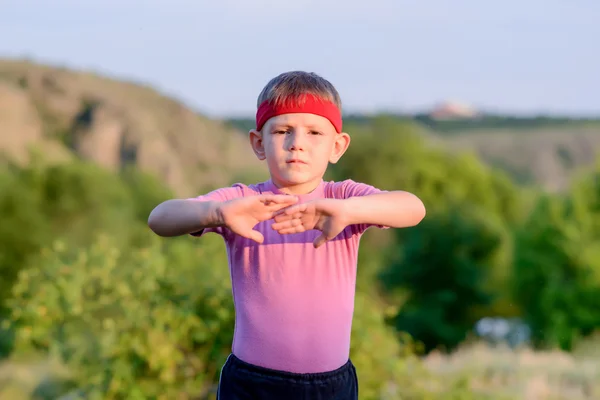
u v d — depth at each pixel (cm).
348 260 203
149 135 7556
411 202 199
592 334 1856
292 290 196
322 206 178
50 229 2097
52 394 772
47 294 606
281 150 200
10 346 930
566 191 2159
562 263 1939
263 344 197
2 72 8400
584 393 801
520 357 995
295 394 195
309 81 203
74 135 7544
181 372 546
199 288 566
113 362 543
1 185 2019
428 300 2053
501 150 8519
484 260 2222
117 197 2338
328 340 198
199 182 7244
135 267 619
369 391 575
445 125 9500
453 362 973
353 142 2991
